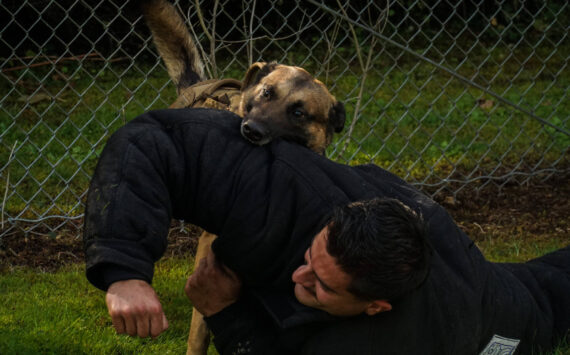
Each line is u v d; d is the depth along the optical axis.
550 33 11.13
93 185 2.16
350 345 2.20
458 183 5.76
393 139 6.70
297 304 2.27
